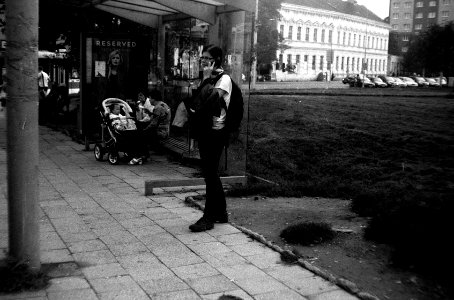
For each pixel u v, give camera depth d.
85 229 6.18
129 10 12.48
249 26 8.77
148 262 5.08
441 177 8.16
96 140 12.52
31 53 4.39
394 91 41.34
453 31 42.81
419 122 15.34
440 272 4.33
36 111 4.48
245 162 8.85
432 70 47.75
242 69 8.79
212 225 6.21
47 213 6.89
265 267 4.93
